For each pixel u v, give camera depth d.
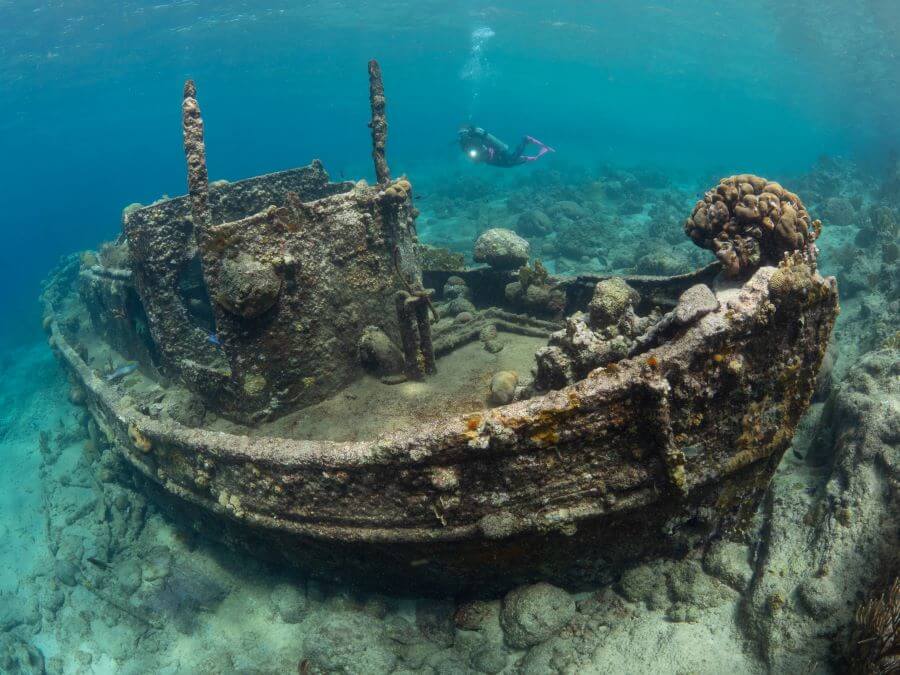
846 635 4.33
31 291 35.81
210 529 7.51
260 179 10.35
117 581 8.41
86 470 11.58
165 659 7.22
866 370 6.57
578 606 5.70
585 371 5.20
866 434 5.51
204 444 5.90
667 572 5.52
